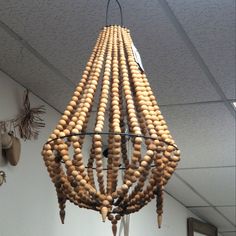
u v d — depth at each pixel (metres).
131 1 1.55
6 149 1.92
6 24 1.68
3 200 1.90
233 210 4.50
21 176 2.04
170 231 3.89
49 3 1.56
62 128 0.92
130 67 1.02
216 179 3.58
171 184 3.72
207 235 4.83
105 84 0.97
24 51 1.85
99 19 1.65
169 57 1.90
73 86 2.14
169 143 0.91
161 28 1.71
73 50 1.84
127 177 0.88
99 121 0.90
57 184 0.94
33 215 2.09
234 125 2.59
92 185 1.01
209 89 2.18
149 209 3.50
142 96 0.97
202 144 2.89
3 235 1.87
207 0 1.55
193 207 4.44
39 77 2.06
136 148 0.88
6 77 2.03
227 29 1.70
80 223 2.48
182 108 2.39
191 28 1.70
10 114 2.01
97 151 0.87
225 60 1.92
